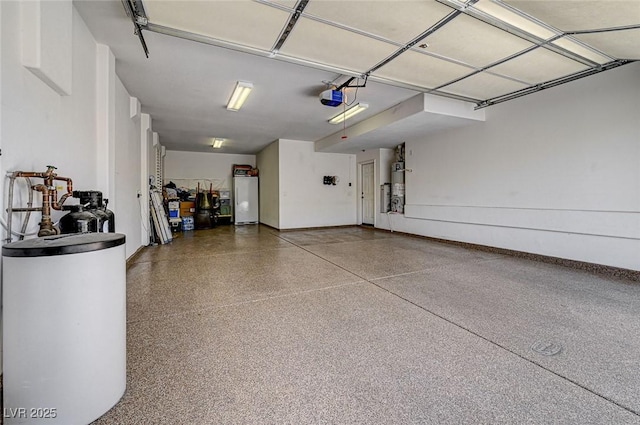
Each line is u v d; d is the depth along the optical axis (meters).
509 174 4.78
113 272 1.36
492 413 1.35
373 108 5.48
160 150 8.06
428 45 2.90
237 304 2.70
